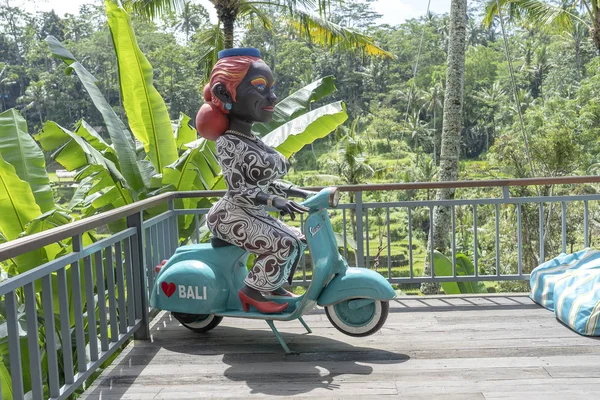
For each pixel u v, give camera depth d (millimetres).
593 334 4043
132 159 7066
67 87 68125
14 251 2445
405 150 59781
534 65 68562
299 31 15055
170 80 64375
